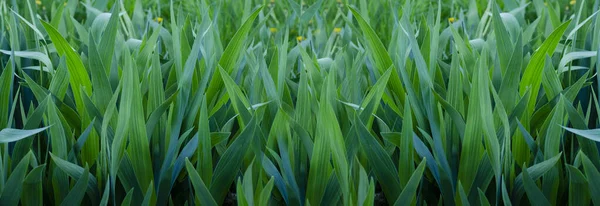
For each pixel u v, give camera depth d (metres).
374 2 4.66
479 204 2.17
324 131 2.06
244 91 2.47
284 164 2.16
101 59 2.38
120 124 2.04
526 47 2.88
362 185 2.04
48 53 2.83
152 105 2.26
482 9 4.56
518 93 2.36
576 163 2.17
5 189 2.06
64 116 2.38
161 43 3.40
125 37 4.05
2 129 2.12
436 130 2.21
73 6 3.64
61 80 2.40
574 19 2.90
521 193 2.16
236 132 2.41
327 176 2.11
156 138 2.24
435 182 2.37
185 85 2.24
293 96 2.73
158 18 4.18
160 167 2.22
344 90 2.54
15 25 2.57
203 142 2.13
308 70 2.47
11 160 2.19
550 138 2.15
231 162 2.13
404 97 2.42
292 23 4.50
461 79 2.43
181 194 2.36
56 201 2.21
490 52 2.85
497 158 2.06
